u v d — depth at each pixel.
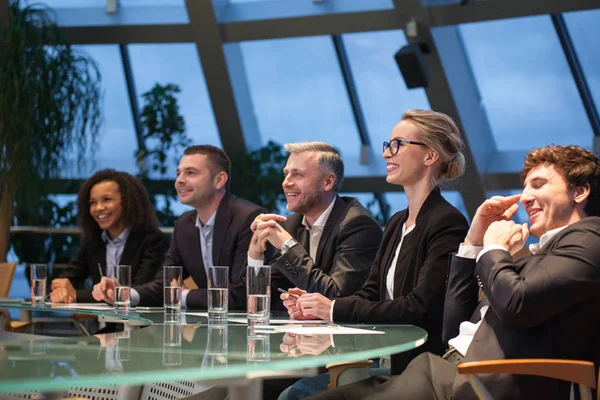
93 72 7.44
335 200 3.12
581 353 1.84
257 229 2.85
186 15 8.30
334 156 3.13
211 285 2.22
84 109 7.11
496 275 1.89
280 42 8.45
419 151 2.61
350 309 2.33
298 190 3.08
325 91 8.66
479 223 2.26
